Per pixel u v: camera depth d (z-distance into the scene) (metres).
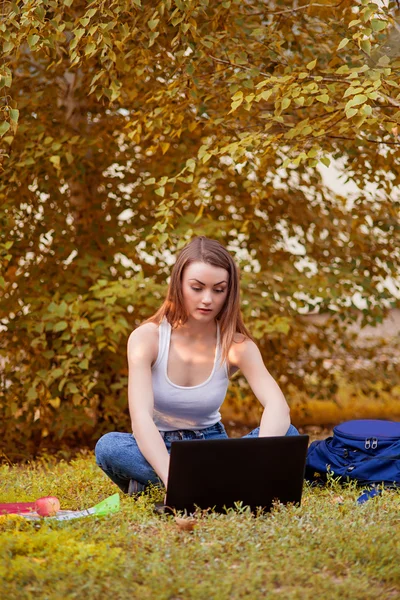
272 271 5.75
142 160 5.96
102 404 5.50
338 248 6.20
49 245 5.58
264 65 4.53
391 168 5.03
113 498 2.86
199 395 3.17
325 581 2.06
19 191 5.32
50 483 3.56
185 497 2.73
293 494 2.86
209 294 3.07
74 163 5.31
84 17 3.93
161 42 4.54
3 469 4.21
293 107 4.64
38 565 2.15
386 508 2.88
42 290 5.32
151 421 2.97
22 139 5.11
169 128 4.55
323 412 7.62
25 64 5.41
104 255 5.70
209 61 4.26
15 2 4.09
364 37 4.30
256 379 3.25
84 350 5.05
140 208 5.86
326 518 2.64
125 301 5.25
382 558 2.27
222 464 2.74
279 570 2.16
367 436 3.52
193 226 5.29
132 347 3.13
